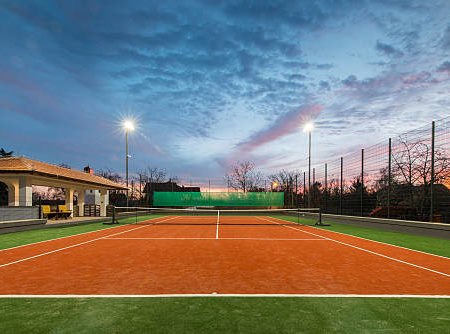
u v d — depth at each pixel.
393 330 3.70
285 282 5.89
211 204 31.17
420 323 3.92
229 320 3.99
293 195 40.06
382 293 5.21
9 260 8.05
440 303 4.71
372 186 19.89
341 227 19.22
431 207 14.07
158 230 16.91
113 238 13.02
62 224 19.28
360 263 7.78
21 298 4.88
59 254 8.98
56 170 21.88
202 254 9.05
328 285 5.69
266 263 7.73
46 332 3.60
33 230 16.55
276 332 3.63
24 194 17.42
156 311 4.30
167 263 7.69
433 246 10.86
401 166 20.20
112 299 4.83
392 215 19.30
